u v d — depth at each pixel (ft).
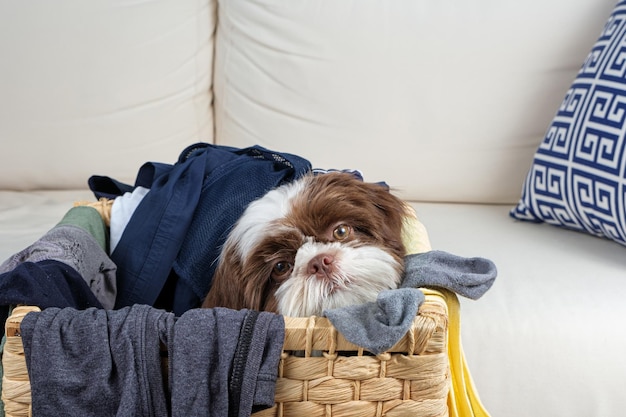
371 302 2.87
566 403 4.19
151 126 6.13
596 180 4.89
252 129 6.07
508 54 5.74
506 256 4.89
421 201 6.09
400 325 2.61
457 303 3.05
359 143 5.90
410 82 5.80
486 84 5.79
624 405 4.19
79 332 2.69
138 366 2.67
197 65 6.19
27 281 2.88
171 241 3.75
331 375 2.75
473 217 5.70
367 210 3.34
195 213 3.86
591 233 5.22
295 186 3.46
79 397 2.67
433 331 2.71
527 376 4.19
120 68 6.00
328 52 5.83
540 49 5.74
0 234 5.22
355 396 2.78
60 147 6.08
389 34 5.78
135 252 3.77
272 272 3.26
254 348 2.64
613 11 5.45
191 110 6.24
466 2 5.76
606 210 4.86
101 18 5.94
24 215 5.63
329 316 2.68
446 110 5.82
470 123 5.82
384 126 5.86
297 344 2.71
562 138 5.19
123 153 6.15
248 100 6.07
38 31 5.92
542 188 5.32
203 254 3.69
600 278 4.58
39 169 6.14
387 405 2.80
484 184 5.94
